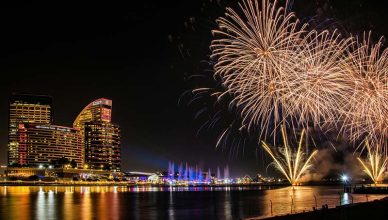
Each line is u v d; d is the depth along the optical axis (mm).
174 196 134500
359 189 113188
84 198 122750
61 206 87375
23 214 69312
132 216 64938
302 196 111438
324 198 96125
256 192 161750
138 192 179750
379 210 45594
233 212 69188
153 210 75312
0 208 82250
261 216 61219
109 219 61094
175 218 61375
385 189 107938
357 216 41500
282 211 67000
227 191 186000
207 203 93438
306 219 40906
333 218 40750
